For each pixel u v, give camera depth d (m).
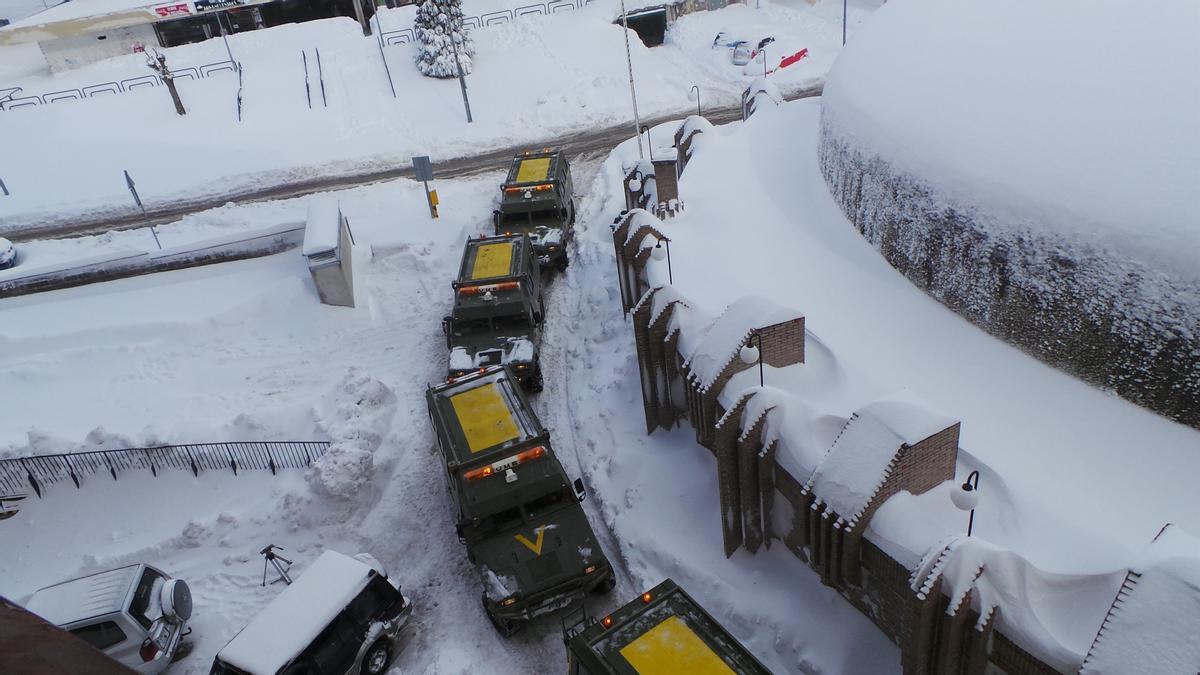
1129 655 7.12
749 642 12.43
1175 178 11.30
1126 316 11.51
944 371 13.14
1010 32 15.37
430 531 15.88
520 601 12.72
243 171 36.31
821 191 20.84
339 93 42.16
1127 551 9.20
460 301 19.19
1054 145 12.88
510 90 40.91
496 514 13.77
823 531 10.94
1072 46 13.87
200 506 16.89
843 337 14.47
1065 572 8.96
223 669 11.88
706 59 41.97
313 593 12.61
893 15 20.80
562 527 13.66
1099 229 11.74
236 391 20.55
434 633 13.64
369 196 31.86
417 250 26.02
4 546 16.38
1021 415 11.91
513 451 14.05
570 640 10.02
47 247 30.67
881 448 10.23
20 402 20.62
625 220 18.86
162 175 36.72
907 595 9.16
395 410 19.17
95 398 20.61
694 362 13.81
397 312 23.42
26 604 13.28
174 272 26.23
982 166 13.82
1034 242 12.68
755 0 48.28
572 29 45.81
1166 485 10.25
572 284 23.89
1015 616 8.61
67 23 48.91
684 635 9.77
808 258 17.64
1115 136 12.23
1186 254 10.77
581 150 34.81
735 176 22.89
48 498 17.08
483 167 34.09
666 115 37.12
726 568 13.51
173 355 22.22
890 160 16.34
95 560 15.79
